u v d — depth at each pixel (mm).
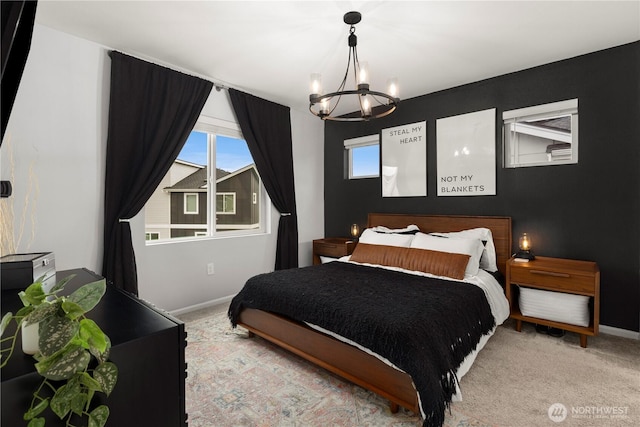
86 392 730
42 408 683
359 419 1672
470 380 2010
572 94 2820
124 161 2703
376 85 3439
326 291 2256
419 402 1518
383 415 1699
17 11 606
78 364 685
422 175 3748
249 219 3980
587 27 2330
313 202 4613
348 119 2355
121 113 2676
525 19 2225
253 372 2125
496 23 2275
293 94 3744
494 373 2086
